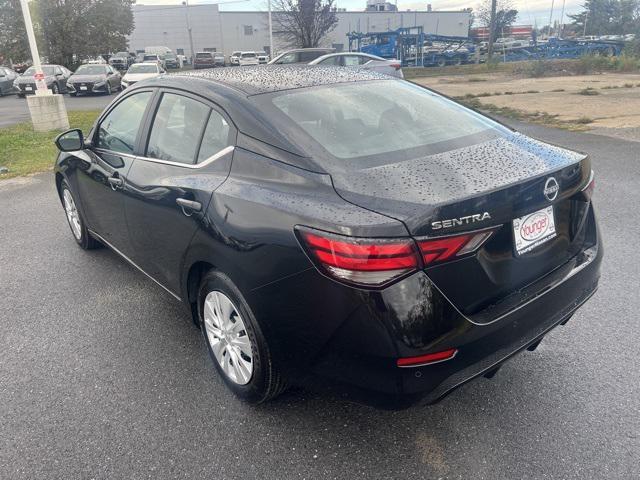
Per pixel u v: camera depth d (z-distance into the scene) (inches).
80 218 189.8
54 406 112.3
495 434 100.5
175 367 125.2
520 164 96.0
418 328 80.4
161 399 113.7
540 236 96.0
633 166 294.0
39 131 500.4
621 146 348.2
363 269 79.4
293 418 106.7
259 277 93.8
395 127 110.1
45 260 192.1
